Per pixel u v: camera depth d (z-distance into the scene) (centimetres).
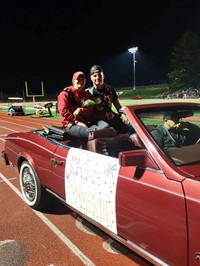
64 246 351
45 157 400
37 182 428
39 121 2075
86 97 454
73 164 341
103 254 332
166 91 5650
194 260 216
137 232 261
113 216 285
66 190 355
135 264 312
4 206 472
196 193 218
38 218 426
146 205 249
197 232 213
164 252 239
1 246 355
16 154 478
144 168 262
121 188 273
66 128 418
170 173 240
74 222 411
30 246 354
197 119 342
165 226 236
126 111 303
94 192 305
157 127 298
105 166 297
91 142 332
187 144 305
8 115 2912
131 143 328
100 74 451
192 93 4341
